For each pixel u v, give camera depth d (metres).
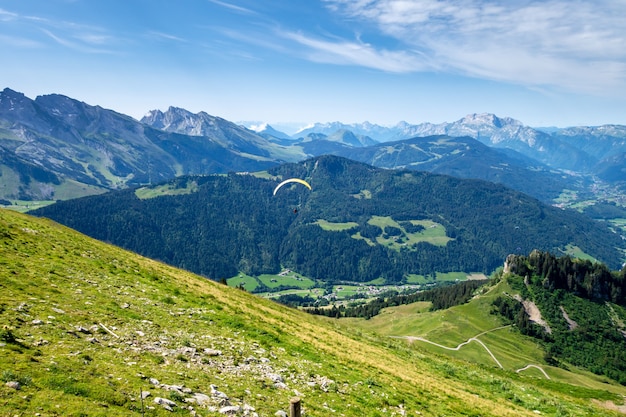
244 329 35.03
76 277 32.28
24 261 31.27
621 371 160.38
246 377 23.02
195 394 18.03
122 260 48.12
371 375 33.69
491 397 42.56
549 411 42.62
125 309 28.23
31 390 13.83
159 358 21.14
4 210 52.50
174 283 45.72
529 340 178.62
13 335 17.62
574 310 199.50
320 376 28.39
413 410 27.69
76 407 13.66
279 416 18.80
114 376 17.02
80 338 20.31
